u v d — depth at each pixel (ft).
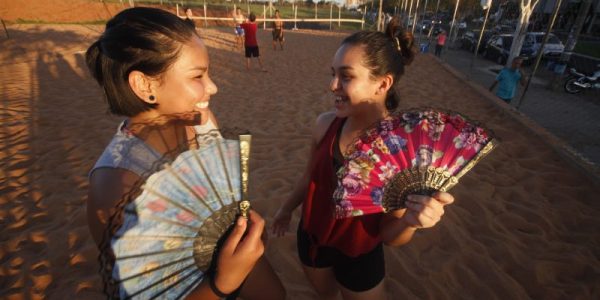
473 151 2.78
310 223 4.12
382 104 3.62
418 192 2.91
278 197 10.96
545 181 12.41
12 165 13.03
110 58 2.36
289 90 26.45
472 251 8.70
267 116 19.90
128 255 1.94
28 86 23.97
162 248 2.08
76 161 13.51
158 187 2.02
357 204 3.07
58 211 10.22
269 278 3.79
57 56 34.78
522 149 15.19
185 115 2.70
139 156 2.41
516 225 9.94
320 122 4.22
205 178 2.16
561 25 76.74
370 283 4.11
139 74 2.38
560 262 8.39
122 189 2.27
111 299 1.92
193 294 2.32
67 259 8.30
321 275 4.62
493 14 101.50
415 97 24.82
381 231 3.60
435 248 8.83
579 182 12.25
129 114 2.63
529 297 7.56
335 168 3.75
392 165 2.92
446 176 2.86
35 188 11.46
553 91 31.35
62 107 19.80
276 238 9.05
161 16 2.40
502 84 22.57
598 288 7.72
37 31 54.65
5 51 36.76
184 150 2.26
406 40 3.55
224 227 2.36
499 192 11.71
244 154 2.19
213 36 60.75
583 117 23.77
